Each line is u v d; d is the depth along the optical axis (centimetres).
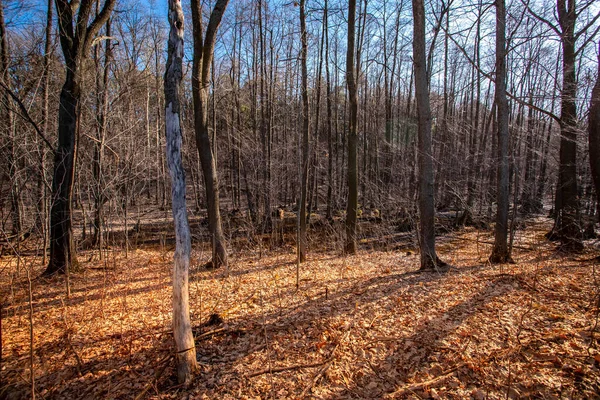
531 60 967
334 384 361
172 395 346
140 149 1321
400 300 563
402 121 2111
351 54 962
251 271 841
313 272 818
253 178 1694
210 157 843
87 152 1015
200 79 809
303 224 965
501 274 668
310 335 456
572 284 598
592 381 329
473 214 1545
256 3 1534
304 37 914
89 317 537
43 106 873
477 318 478
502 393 328
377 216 1747
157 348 436
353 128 1009
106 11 831
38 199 798
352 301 576
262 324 494
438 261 761
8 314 553
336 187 2084
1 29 769
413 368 379
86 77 952
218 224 869
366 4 1172
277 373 378
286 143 1697
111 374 382
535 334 422
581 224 989
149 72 1580
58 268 774
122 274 822
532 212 1788
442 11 841
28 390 356
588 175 1265
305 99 930
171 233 1509
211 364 396
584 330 419
